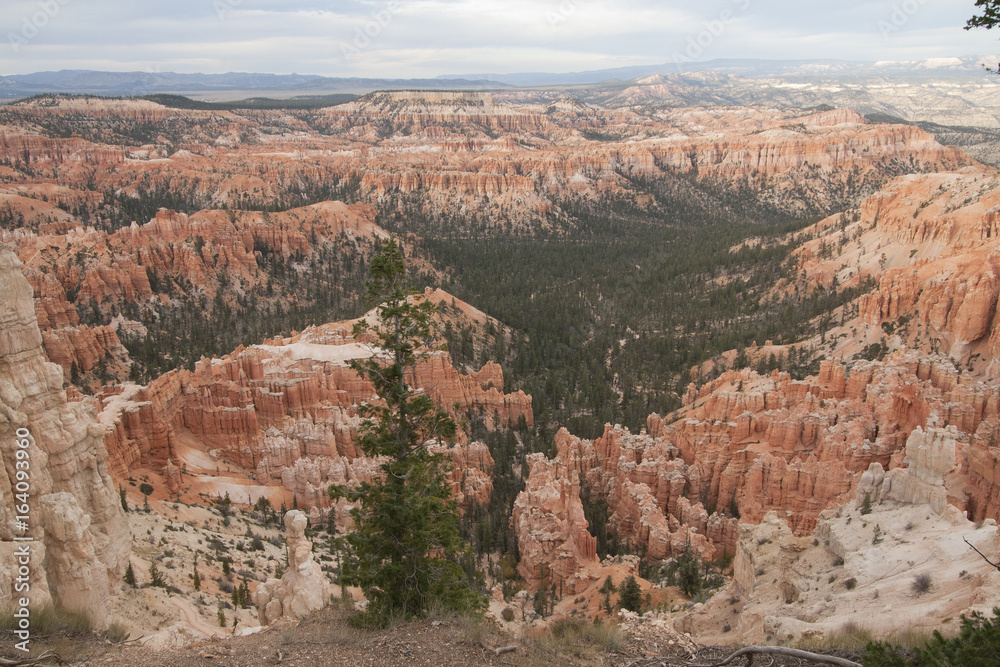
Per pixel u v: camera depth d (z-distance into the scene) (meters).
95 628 23.83
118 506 32.84
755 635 30.06
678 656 24.36
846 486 57.78
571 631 25.77
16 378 28.52
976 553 28.97
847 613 28.22
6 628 21.19
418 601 28.67
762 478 64.94
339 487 32.69
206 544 48.22
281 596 31.62
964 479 54.38
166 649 22.47
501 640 23.86
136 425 61.69
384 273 34.31
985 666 15.82
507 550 66.81
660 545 62.78
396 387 34.19
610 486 78.00
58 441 29.25
